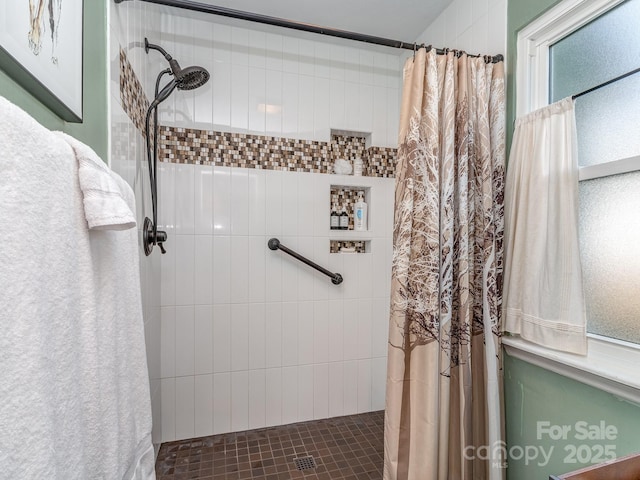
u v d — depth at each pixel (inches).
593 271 39.5
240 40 68.2
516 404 46.5
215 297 67.0
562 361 38.3
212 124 66.7
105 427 20.0
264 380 70.1
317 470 56.1
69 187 17.1
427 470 43.7
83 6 28.5
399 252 46.9
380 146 78.7
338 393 75.3
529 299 43.7
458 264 47.3
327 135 74.6
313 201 73.4
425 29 70.7
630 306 35.6
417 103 46.5
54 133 17.9
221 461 58.4
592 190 39.8
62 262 16.2
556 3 42.1
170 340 64.5
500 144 48.7
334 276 72.8
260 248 69.8
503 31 50.7
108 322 21.0
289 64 71.5
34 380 13.6
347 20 67.6
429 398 44.5
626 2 36.7
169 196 64.3
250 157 69.1
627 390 32.5
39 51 20.1
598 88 38.2
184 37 64.9
